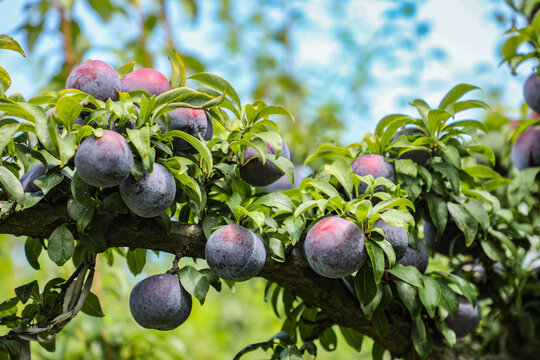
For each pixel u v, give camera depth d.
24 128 1.32
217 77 1.64
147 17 4.23
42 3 3.56
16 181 1.36
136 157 1.34
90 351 2.72
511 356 2.28
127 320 2.92
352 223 1.43
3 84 1.46
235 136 1.57
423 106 1.77
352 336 2.03
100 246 1.42
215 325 4.99
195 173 1.60
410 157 1.80
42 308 1.54
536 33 2.18
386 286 1.65
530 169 2.22
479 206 1.75
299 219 1.56
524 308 2.21
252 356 4.56
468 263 2.16
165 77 1.60
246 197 1.66
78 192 1.32
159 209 1.36
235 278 1.40
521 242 2.04
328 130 4.44
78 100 1.37
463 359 2.00
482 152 1.89
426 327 1.82
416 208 1.80
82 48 3.72
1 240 3.88
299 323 1.92
